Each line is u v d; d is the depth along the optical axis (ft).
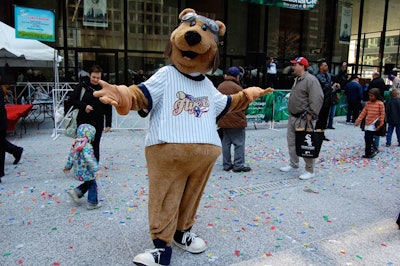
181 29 9.03
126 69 51.24
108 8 49.21
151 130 9.25
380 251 11.17
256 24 57.98
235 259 10.51
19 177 17.69
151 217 9.64
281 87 61.00
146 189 16.35
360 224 13.21
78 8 47.80
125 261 10.19
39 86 42.24
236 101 10.65
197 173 9.77
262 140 29.19
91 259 10.26
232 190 16.67
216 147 9.64
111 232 11.98
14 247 10.82
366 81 55.57
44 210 13.69
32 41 31.04
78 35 48.32
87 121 17.13
